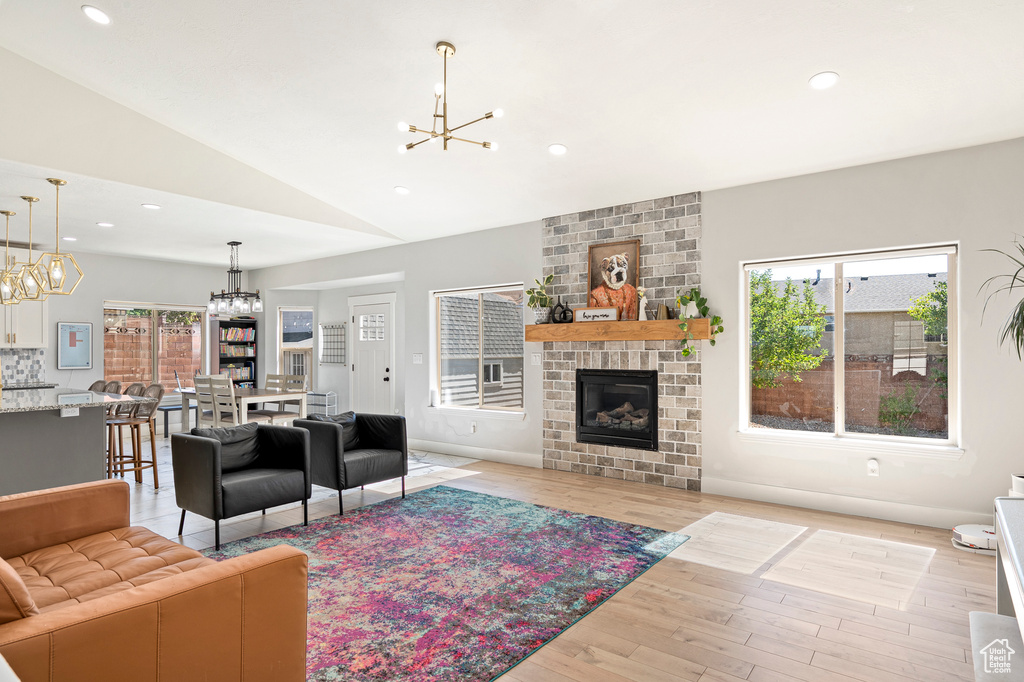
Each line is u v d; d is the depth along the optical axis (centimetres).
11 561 232
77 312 765
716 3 294
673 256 531
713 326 503
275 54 367
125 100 439
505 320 659
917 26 297
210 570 174
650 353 541
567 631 266
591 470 581
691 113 394
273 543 382
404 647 251
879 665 237
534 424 623
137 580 212
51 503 249
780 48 322
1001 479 393
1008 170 392
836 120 385
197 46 365
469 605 292
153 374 846
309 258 847
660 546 376
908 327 440
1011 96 344
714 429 508
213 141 493
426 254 722
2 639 133
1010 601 206
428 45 346
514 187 540
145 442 767
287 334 953
